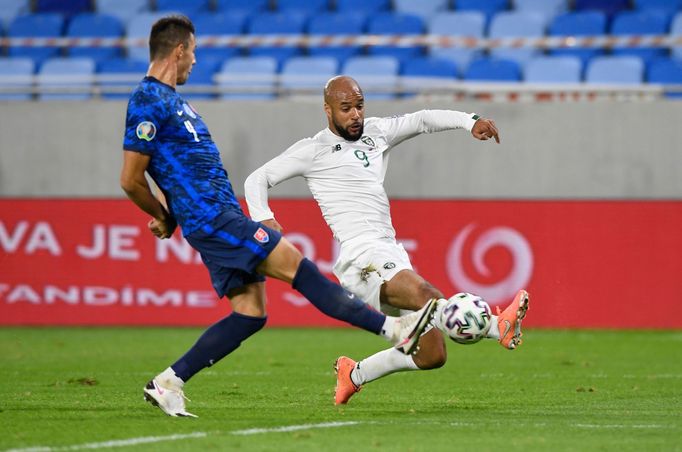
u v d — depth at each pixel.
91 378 31.81
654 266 48.88
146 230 50.84
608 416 22.45
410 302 22.94
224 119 51.59
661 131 49.72
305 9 65.69
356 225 24.42
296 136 51.25
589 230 49.06
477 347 42.72
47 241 51.22
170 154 21.08
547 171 50.19
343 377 24.45
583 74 58.62
